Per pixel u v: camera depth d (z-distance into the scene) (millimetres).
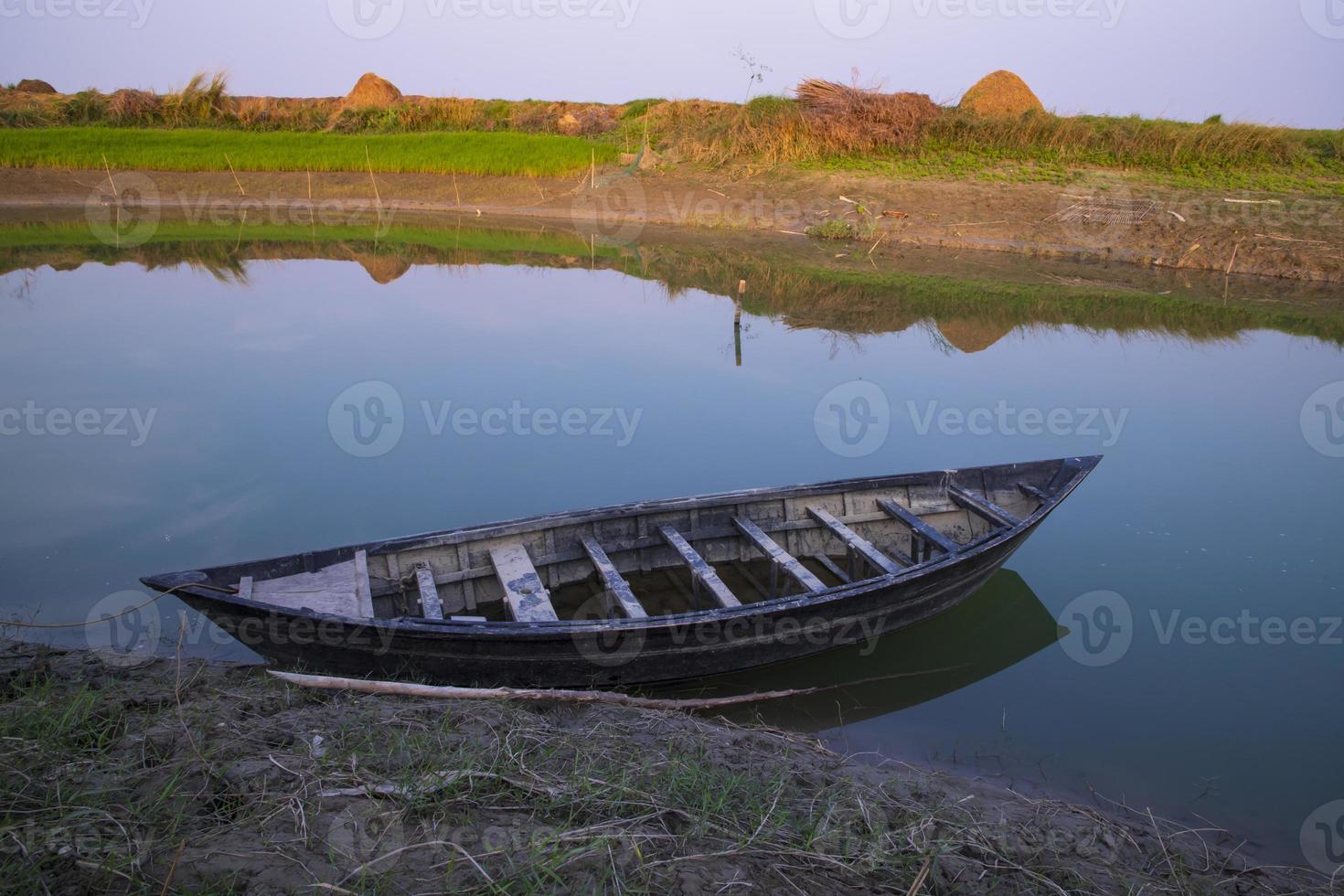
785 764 4711
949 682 6391
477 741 4344
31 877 2906
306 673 5574
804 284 17641
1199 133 22266
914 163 24141
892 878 3633
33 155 25875
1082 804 4941
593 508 7051
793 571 6480
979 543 6785
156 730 4074
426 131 30703
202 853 3170
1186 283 17344
